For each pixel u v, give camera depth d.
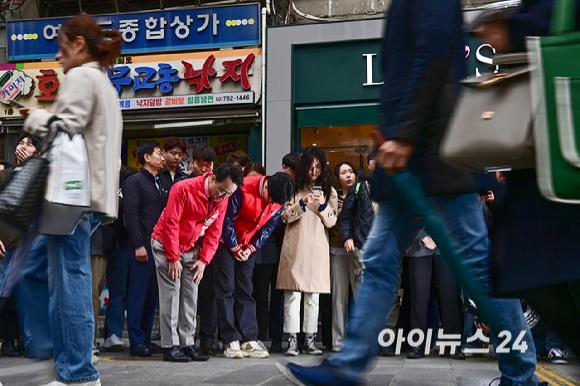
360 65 10.32
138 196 5.32
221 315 5.03
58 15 12.20
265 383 3.03
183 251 4.59
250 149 10.88
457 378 3.29
